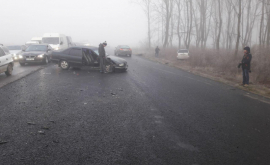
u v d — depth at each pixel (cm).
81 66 1384
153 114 564
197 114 575
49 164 322
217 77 1255
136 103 664
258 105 683
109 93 788
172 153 364
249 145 402
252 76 1188
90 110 585
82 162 329
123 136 426
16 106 602
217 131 463
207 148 386
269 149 388
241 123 516
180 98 745
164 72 1442
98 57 1325
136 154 358
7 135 416
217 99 747
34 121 493
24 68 1471
